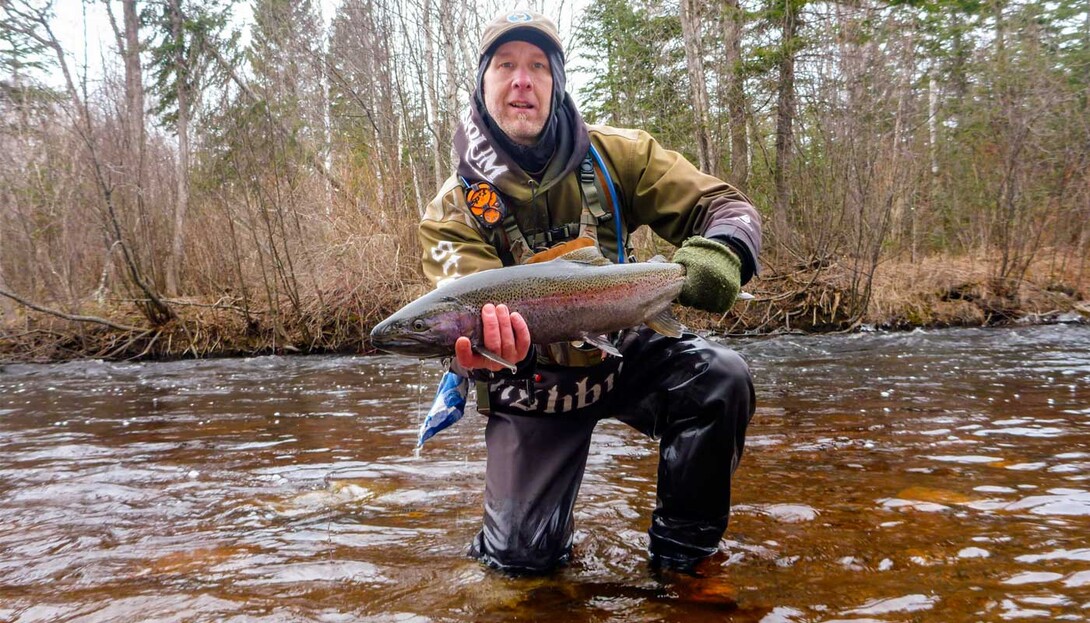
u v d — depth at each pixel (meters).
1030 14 17.22
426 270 2.76
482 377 2.58
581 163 2.73
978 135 17.80
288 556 2.88
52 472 4.50
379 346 2.27
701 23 16.00
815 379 7.74
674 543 2.66
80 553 2.97
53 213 13.66
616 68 17.30
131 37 15.86
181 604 2.41
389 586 2.54
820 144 15.04
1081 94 16.94
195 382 9.53
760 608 2.23
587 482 3.86
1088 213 15.58
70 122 13.83
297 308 12.80
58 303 13.07
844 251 14.52
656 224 2.88
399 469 4.30
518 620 2.22
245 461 4.69
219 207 14.38
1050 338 11.20
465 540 3.02
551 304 2.32
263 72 14.45
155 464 4.68
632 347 2.78
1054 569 2.41
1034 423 4.96
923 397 6.29
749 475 3.84
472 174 2.70
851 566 2.53
